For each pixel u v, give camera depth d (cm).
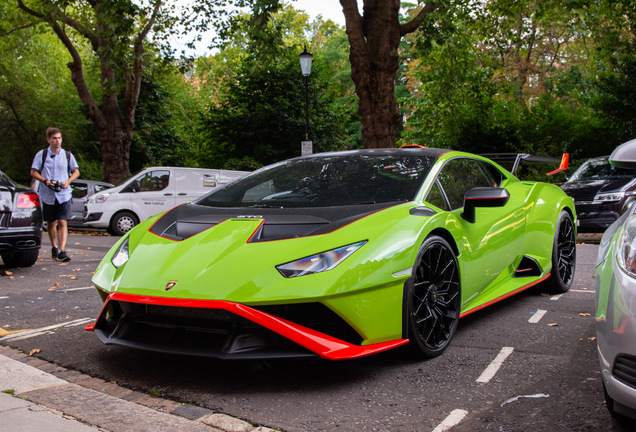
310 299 234
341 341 245
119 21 1440
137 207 1195
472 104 1784
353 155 372
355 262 247
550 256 440
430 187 323
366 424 209
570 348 301
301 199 317
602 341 177
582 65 2781
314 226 273
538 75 2881
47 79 2819
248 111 2194
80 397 234
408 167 341
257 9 1280
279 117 2133
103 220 1169
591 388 239
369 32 1240
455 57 1689
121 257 298
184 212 329
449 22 1288
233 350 240
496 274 371
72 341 333
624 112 1709
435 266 294
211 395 240
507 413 216
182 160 2830
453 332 306
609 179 941
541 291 467
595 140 1703
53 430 197
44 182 699
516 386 246
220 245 270
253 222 285
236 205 327
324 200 312
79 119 2695
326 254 249
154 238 302
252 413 220
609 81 1780
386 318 258
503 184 430
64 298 473
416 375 264
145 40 2019
